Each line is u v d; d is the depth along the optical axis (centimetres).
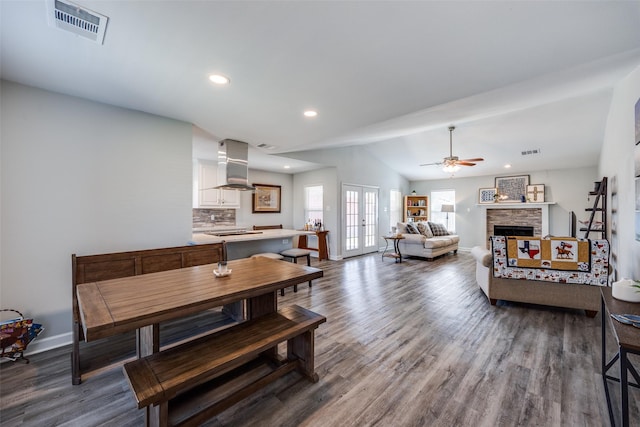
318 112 283
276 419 159
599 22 144
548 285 317
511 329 276
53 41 164
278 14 138
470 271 533
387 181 809
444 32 153
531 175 707
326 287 423
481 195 780
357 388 186
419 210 856
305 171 716
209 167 573
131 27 149
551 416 160
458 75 204
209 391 174
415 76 206
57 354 230
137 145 284
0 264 221
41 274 237
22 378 197
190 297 153
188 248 293
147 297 153
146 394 119
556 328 278
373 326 283
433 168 785
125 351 236
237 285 175
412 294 389
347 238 674
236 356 149
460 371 205
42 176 236
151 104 265
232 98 250
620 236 322
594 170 630
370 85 222
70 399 176
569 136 501
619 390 181
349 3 130
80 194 254
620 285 174
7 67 197
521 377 197
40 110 234
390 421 157
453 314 315
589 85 290
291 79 211
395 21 143
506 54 176
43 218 238
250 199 680
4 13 138
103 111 264
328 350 235
